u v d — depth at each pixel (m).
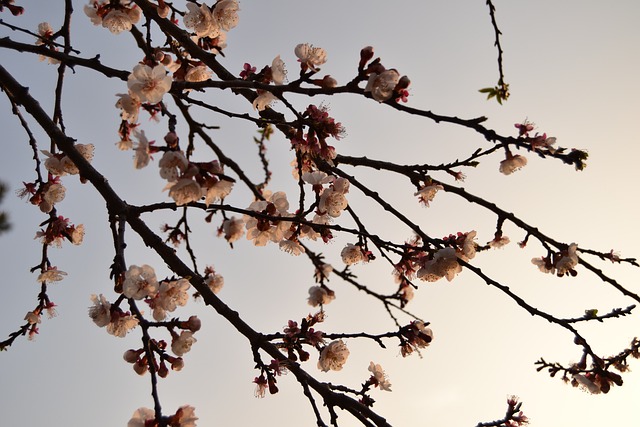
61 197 1.05
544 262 1.04
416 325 0.98
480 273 0.98
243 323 0.93
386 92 0.87
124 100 0.92
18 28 0.94
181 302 0.91
